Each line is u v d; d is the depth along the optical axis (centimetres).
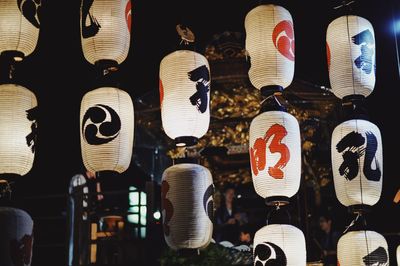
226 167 1219
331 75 733
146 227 1078
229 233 1115
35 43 693
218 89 1106
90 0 682
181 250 674
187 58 695
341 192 721
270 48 692
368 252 723
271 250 681
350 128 724
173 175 682
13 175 660
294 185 679
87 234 1059
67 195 1077
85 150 665
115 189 1228
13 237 660
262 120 686
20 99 670
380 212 1138
